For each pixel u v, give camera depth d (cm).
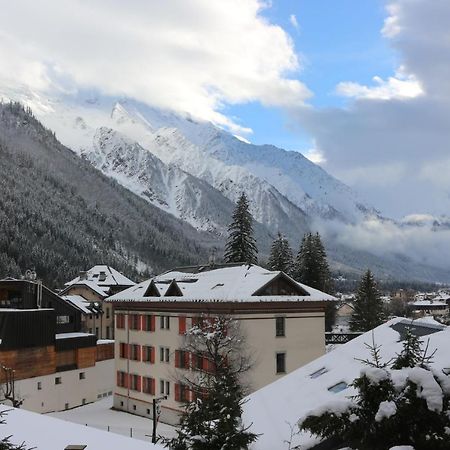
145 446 1942
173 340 5016
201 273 5478
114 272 12619
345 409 1150
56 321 6588
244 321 4500
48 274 19112
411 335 1309
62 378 5981
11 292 6331
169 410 4962
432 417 1067
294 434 1548
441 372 1107
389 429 1096
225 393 1709
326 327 9269
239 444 1572
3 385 5284
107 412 5603
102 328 10806
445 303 18862
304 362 4759
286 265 9556
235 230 8738
